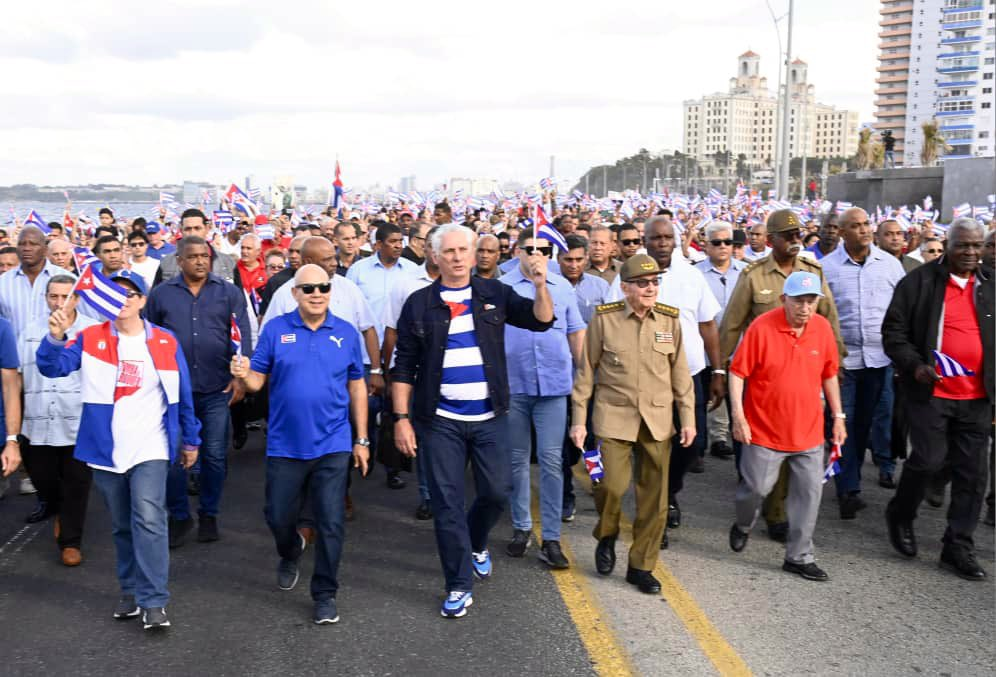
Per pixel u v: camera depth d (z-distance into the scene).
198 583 5.62
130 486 4.97
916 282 5.86
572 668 4.41
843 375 6.84
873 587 5.51
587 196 35.50
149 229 12.70
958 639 4.77
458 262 5.11
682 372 5.61
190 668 4.46
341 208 18.00
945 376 5.65
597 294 7.37
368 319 7.16
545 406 5.97
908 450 9.07
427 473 5.18
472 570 5.40
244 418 9.16
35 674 4.40
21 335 6.43
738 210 35.41
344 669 4.43
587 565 5.89
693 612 5.10
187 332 6.46
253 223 15.54
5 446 5.77
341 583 5.61
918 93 176.88
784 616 5.05
